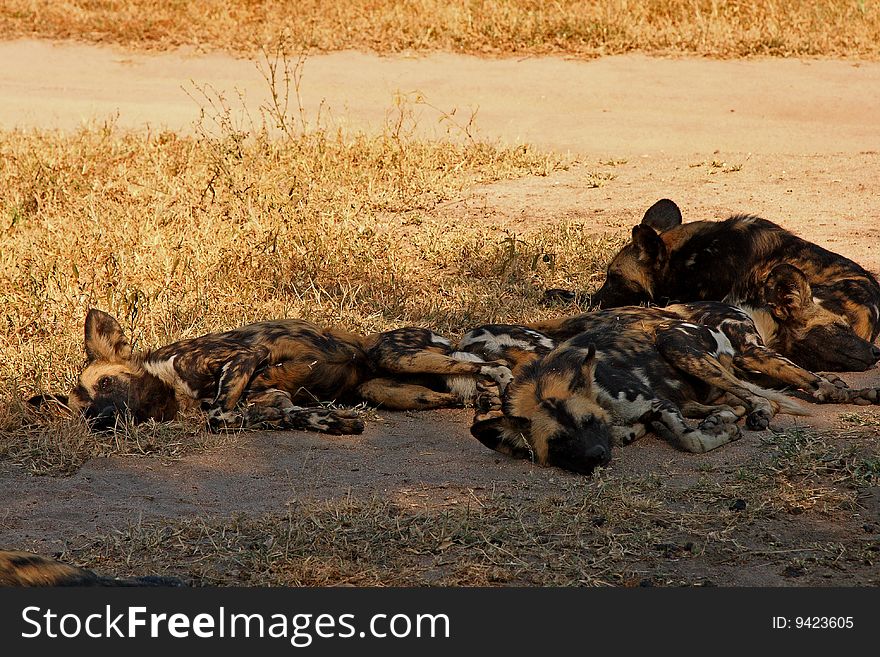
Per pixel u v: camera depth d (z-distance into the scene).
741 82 29.92
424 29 34.56
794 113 27.23
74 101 30.23
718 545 8.43
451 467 10.19
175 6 37.69
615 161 23.39
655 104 28.47
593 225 18.81
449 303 15.20
